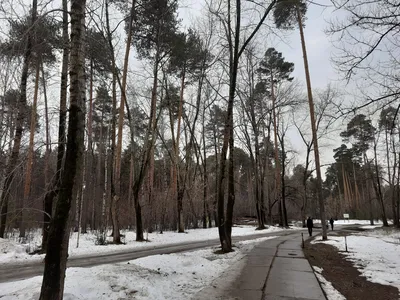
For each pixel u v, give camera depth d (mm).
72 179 5031
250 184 60656
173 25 22391
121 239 22172
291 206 68938
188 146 34188
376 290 8172
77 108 5289
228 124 14664
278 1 13031
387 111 15828
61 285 4676
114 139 21562
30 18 5195
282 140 42781
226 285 7863
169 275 8523
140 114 29453
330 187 92312
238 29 14250
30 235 20281
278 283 8078
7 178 5648
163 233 29016
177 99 29859
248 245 17359
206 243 20703
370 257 13672
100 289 6266
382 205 43219
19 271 10289
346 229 38531
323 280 8961
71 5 5684
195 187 36781
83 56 5586
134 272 7793
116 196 20172
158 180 44531
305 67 24000
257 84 34438
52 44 5762
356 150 58000
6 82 5602
